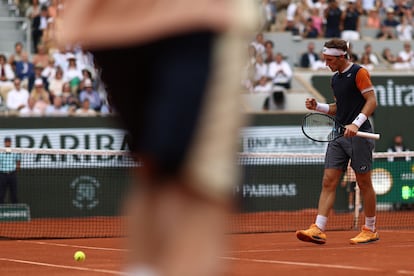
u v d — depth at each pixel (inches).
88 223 758.5
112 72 73.0
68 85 936.9
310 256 392.5
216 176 70.7
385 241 488.7
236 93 71.4
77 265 369.7
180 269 70.4
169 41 70.4
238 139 71.9
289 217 799.7
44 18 1034.7
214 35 70.4
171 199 71.4
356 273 314.8
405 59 1118.4
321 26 1133.1
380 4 1224.2
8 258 411.5
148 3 71.4
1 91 934.4
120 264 372.2
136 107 73.3
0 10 1094.4
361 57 1104.8
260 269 335.0
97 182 828.6
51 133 844.0
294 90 982.4
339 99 450.6
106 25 71.9
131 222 73.5
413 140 973.8
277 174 874.8
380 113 965.8
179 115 70.3
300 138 903.7
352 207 840.9
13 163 805.9
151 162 71.5
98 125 849.5
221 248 71.7
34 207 811.4
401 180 869.2
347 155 455.8
